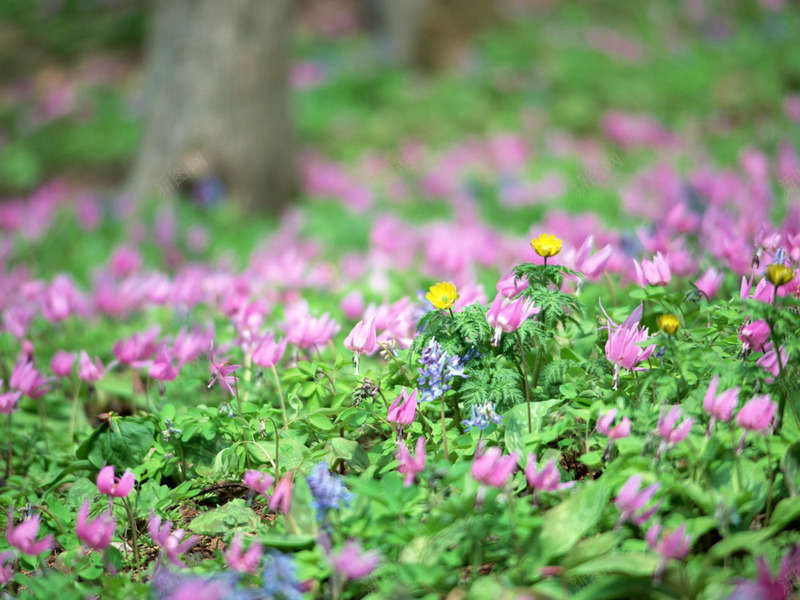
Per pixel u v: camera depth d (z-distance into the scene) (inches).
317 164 425.7
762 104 518.3
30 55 627.5
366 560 76.7
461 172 419.8
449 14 571.2
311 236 321.1
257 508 109.6
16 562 101.8
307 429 116.3
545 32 575.2
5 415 157.1
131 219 319.3
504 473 80.0
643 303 118.2
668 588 78.3
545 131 474.9
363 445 119.9
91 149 490.3
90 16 665.6
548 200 351.9
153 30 374.9
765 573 72.1
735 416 92.4
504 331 102.2
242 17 362.0
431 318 107.0
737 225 150.6
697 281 125.0
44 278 263.0
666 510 91.8
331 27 621.9
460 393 109.2
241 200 364.8
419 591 83.0
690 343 104.9
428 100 498.9
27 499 117.6
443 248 209.0
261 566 90.3
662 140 465.7
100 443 118.6
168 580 88.2
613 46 569.9
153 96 369.1
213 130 360.8
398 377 116.2
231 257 263.3
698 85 524.4
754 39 611.2
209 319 175.3
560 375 108.2
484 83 510.9
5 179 481.4
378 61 561.3
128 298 187.6
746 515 87.5
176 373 117.3
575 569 79.5
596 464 94.8
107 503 111.3
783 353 95.4
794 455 88.6
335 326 119.6
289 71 386.6
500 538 86.8
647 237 137.6
